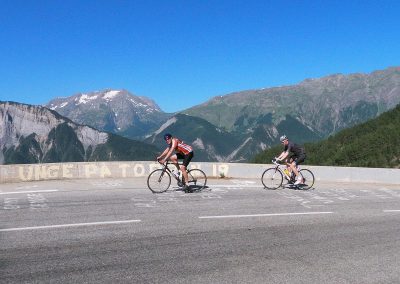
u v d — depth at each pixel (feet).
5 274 21.22
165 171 46.91
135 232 29.48
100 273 21.61
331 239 29.09
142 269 22.31
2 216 33.78
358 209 40.45
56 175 55.67
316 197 46.83
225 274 21.84
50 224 31.24
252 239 28.48
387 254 25.91
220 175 61.00
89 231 29.50
